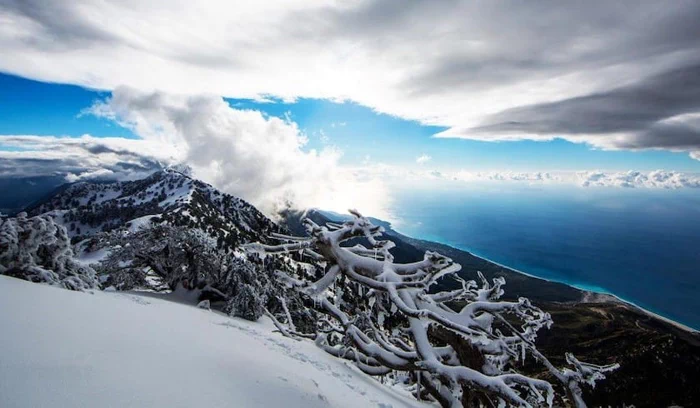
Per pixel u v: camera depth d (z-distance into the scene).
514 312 12.05
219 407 3.03
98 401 2.47
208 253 21.06
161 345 4.20
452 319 10.91
